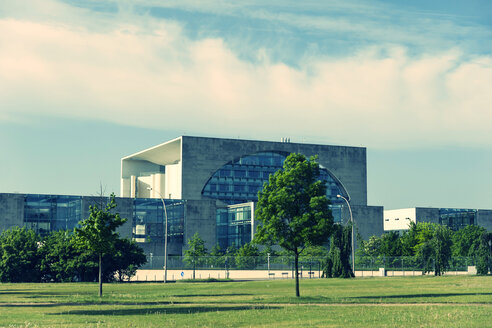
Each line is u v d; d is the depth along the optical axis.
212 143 138.88
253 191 141.75
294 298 41.91
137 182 156.38
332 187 150.50
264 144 143.00
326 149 149.50
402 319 28.11
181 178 136.12
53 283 73.94
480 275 80.62
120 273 79.31
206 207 121.94
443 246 83.31
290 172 44.09
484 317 28.88
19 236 79.62
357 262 95.38
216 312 32.94
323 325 26.52
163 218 118.31
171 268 101.25
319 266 85.56
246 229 122.50
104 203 109.19
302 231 43.06
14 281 77.38
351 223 79.44
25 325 26.95
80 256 76.44
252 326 26.42
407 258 95.19
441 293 46.41
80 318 30.38
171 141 142.25
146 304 39.41
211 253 111.25
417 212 143.75
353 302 39.12
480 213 140.88
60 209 115.38
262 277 89.69
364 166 152.88
